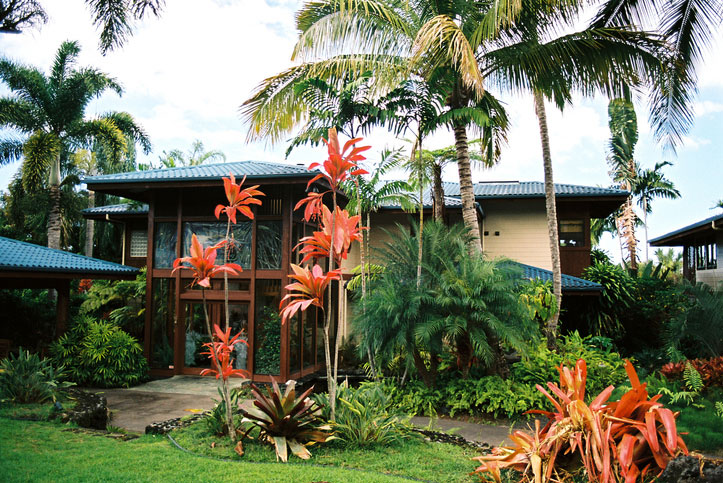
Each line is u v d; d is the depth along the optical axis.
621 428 4.05
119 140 20.62
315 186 12.62
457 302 9.00
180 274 12.74
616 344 15.45
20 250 11.91
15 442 5.54
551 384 4.75
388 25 10.27
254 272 12.21
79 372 11.18
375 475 4.62
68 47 20.92
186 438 6.03
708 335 11.37
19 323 15.30
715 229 15.39
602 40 9.68
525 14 9.74
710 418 7.70
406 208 13.89
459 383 9.68
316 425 5.87
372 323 9.36
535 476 4.02
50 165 19.77
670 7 10.85
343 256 5.98
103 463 4.83
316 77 10.70
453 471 4.97
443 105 10.49
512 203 17.20
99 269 12.05
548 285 13.05
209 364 12.50
